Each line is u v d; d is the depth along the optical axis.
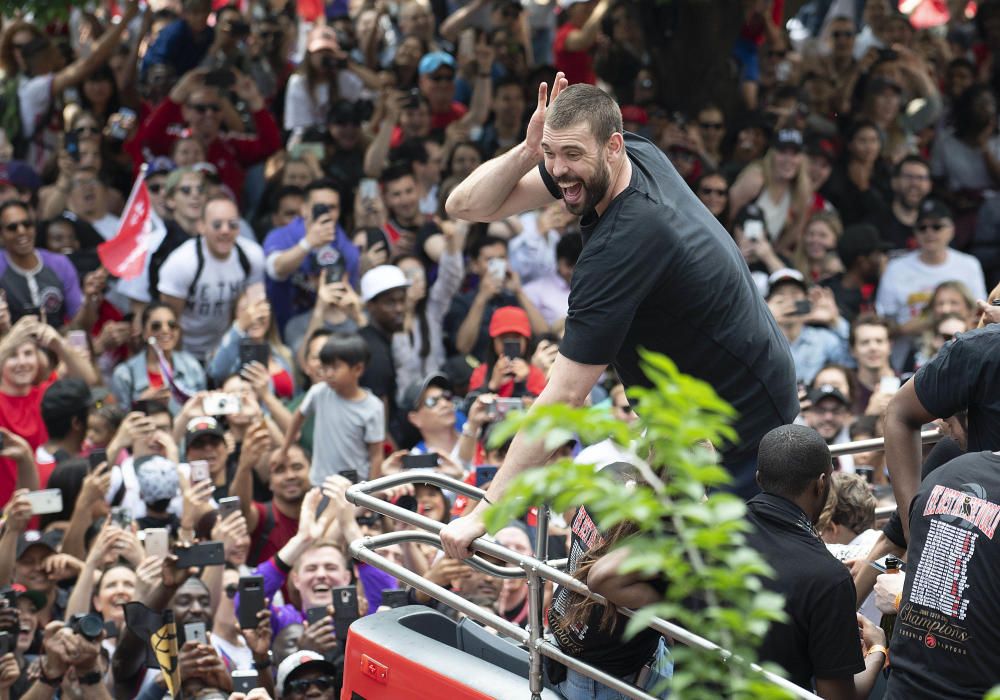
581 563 8.89
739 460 9.83
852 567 11.07
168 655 14.73
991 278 30.52
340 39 35.44
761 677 6.52
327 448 20.22
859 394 23.56
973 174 32.66
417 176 28.89
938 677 8.30
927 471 9.99
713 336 9.38
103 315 25.28
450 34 35.88
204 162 28.81
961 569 8.23
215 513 17.92
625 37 35.06
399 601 14.40
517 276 25.02
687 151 29.69
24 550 17.28
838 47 36.28
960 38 39.31
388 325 23.02
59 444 20.95
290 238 25.20
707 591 6.08
